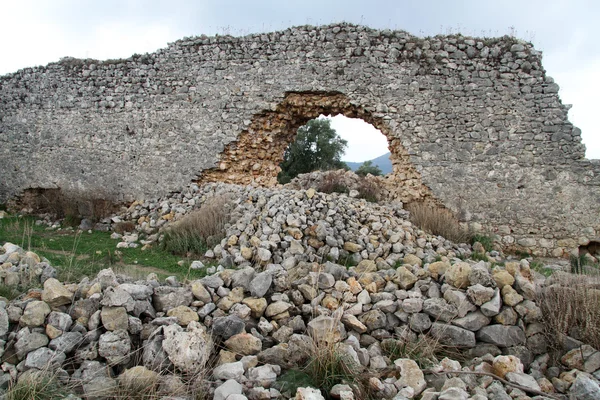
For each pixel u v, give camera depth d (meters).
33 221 11.28
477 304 4.27
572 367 3.99
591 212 9.70
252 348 3.76
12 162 13.27
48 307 3.68
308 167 27.91
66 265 5.90
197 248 7.71
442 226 9.26
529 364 4.10
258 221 7.68
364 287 4.76
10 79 13.31
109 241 9.12
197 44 11.60
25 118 13.12
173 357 3.37
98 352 3.52
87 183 12.37
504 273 4.49
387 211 8.99
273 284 4.52
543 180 9.94
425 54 10.47
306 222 7.38
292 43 11.03
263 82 11.20
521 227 10.04
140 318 3.91
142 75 11.95
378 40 10.68
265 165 11.82
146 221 10.90
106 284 4.12
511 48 10.14
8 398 2.96
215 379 3.39
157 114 11.82
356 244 7.05
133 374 3.24
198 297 4.17
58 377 3.27
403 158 10.73
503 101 10.12
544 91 9.95
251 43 11.28
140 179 11.89
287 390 3.29
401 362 3.72
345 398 3.14
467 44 10.33
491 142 10.18
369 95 10.69
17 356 3.39
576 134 9.79
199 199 10.70
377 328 4.29
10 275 4.34
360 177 11.50
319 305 4.40
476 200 10.24
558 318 4.29
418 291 4.59
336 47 10.82
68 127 12.61
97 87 12.33
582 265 8.48
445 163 10.39
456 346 4.19
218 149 11.39
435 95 10.42
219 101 11.45
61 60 12.73
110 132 12.19
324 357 3.50
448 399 3.14
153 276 5.18
